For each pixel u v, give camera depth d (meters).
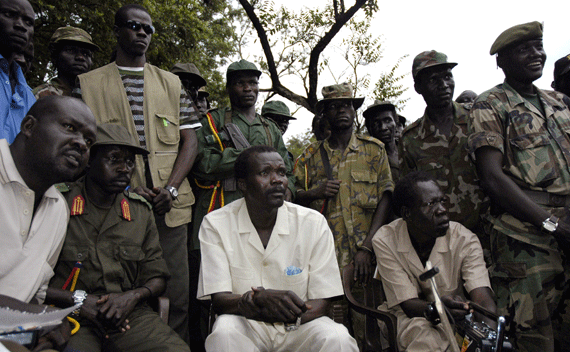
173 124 3.50
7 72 2.92
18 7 2.97
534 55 3.07
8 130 2.82
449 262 2.98
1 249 1.96
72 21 9.26
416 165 4.00
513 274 3.00
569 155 2.99
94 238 2.75
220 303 2.53
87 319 2.48
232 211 2.82
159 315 2.73
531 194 3.00
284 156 4.36
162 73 3.63
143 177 3.32
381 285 3.40
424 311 2.66
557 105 3.17
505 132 3.11
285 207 2.84
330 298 2.67
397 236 3.12
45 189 2.11
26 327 1.63
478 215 3.71
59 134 1.97
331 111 4.24
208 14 15.38
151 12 10.30
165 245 3.42
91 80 3.44
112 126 2.79
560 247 2.94
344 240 4.00
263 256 2.70
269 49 10.82
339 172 4.16
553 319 3.08
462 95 5.85
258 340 2.52
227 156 3.74
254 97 4.26
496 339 2.07
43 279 2.16
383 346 3.12
